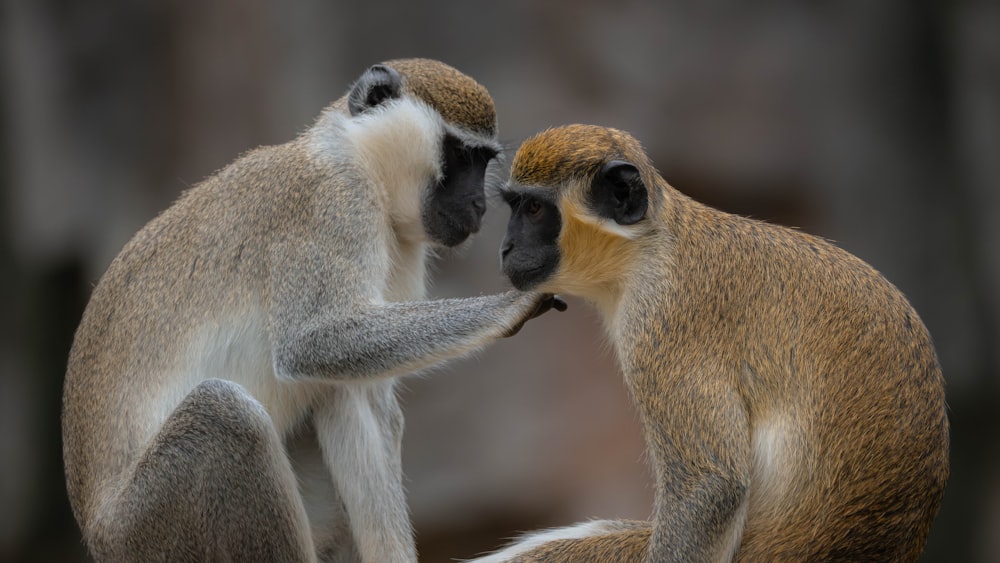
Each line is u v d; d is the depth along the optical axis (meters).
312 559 11.35
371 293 12.12
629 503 23.64
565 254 10.68
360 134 12.42
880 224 27.23
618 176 10.34
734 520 9.59
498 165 13.86
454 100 12.77
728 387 9.86
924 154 27.23
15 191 28.02
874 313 9.73
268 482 10.99
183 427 11.05
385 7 26.70
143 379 11.77
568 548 10.32
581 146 10.63
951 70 27.11
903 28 27.23
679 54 27.47
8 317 28.81
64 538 29.89
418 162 12.48
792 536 9.52
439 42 26.88
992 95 26.91
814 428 9.54
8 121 27.78
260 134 26.47
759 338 9.92
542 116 26.69
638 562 10.04
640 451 24.17
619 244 10.42
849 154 27.28
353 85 12.85
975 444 27.45
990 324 26.83
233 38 26.66
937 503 9.65
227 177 12.53
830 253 10.23
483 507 24.00
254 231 12.10
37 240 27.97
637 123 27.19
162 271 12.08
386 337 11.72
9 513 29.19
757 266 10.16
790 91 27.50
